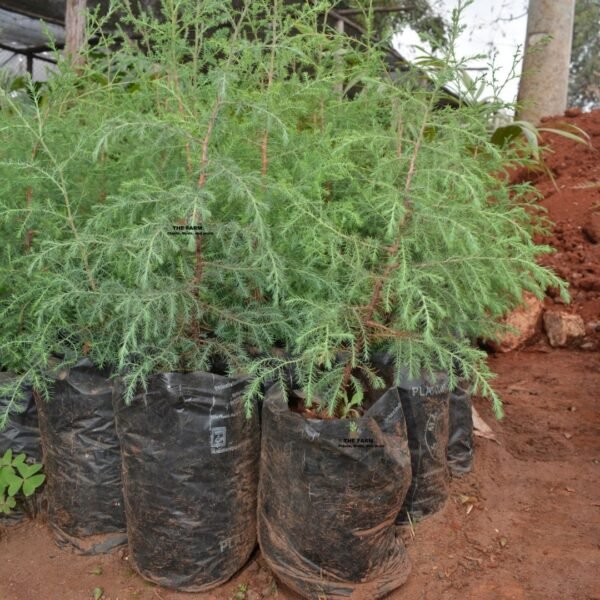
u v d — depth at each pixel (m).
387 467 1.88
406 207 1.89
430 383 2.26
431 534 2.28
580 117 6.15
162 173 2.37
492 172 3.53
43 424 2.23
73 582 2.10
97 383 2.17
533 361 4.09
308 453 1.87
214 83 1.82
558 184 5.48
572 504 2.47
